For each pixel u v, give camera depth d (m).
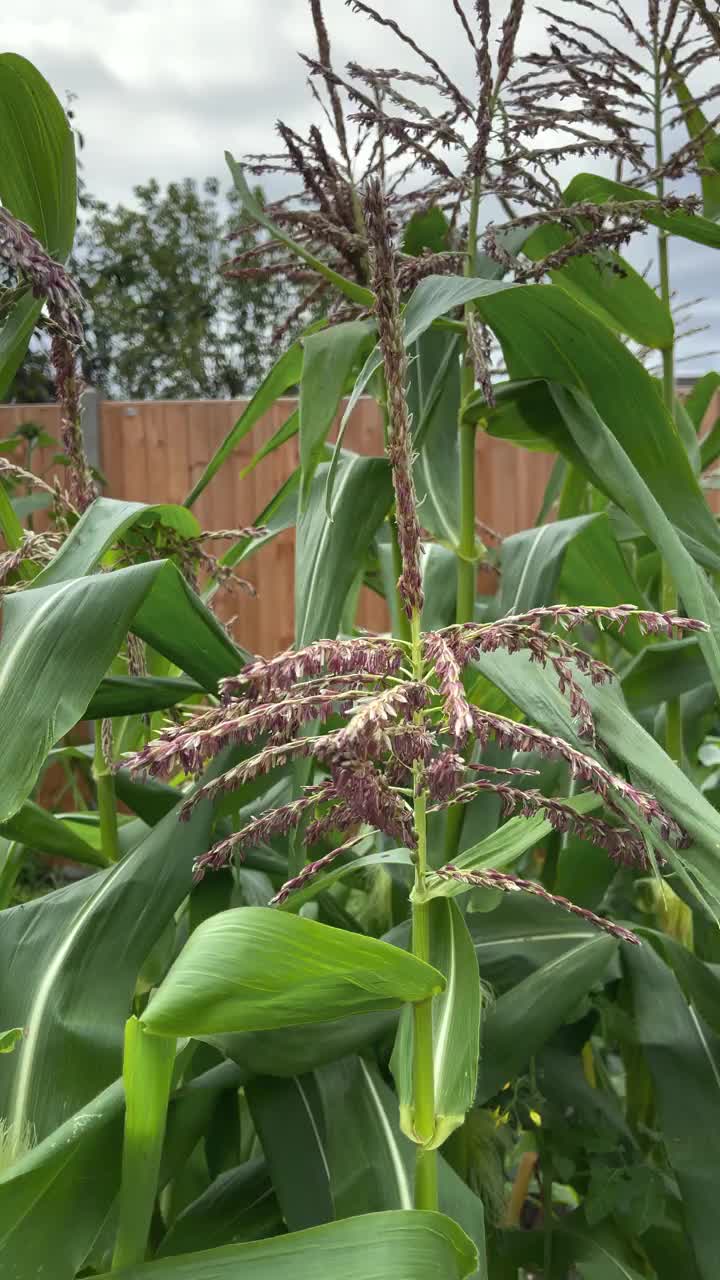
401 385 0.65
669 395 1.42
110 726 1.20
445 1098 0.72
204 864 0.67
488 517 3.68
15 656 0.87
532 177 1.16
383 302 0.65
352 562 1.09
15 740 0.83
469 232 1.16
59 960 0.89
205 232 11.90
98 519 1.02
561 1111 1.19
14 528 1.32
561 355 1.15
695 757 1.59
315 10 1.18
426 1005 0.68
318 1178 0.87
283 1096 0.92
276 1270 0.67
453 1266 0.68
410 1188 0.84
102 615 0.89
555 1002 1.06
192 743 0.60
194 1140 0.92
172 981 0.63
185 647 1.06
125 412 3.87
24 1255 0.68
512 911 1.22
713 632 0.99
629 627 1.41
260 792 1.08
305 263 1.30
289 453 3.85
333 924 1.22
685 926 1.36
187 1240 0.92
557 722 0.87
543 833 0.80
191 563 1.19
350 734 0.56
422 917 0.72
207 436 3.87
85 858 1.17
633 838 0.75
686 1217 0.95
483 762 1.09
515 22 1.07
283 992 0.64
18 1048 0.82
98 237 11.94
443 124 1.10
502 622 0.68
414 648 0.66
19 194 1.21
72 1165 0.70
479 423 1.25
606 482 1.11
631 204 1.13
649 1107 1.40
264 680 0.64
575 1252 1.12
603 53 1.27
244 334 10.20
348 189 1.20
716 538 1.17
